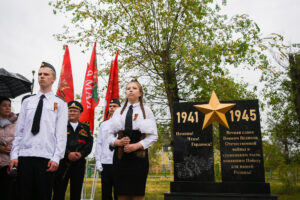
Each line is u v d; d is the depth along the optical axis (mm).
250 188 5824
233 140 6238
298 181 10750
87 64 7387
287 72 11352
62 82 6680
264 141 12242
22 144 3068
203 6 10891
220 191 5949
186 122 6555
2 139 4199
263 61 10406
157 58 10477
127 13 10891
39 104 3203
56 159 3070
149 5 10875
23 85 5441
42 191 2975
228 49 10445
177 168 6367
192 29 11148
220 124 6379
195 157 6352
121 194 2867
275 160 11594
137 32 10758
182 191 6121
